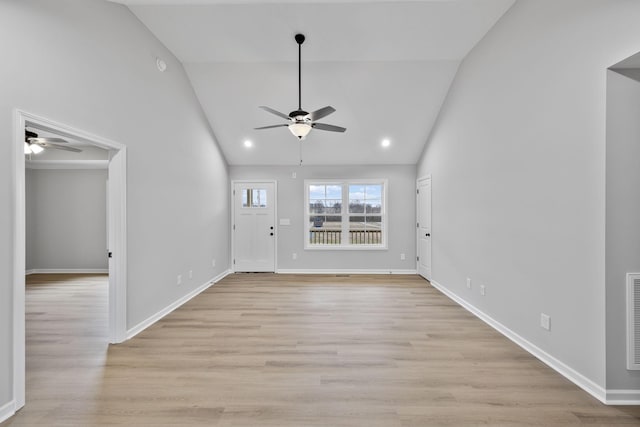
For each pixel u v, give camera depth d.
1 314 1.77
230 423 1.73
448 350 2.65
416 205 5.93
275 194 6.04
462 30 3.30
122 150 2.85
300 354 2.57
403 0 2.88
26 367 2.35
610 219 1.92
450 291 4.32
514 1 2.82
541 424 1.73
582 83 2.08
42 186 6.06
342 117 4.88
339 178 6.03
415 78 4.22
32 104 1.98
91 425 1.72
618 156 1.91
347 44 3.62
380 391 2.04
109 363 2.41
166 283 3.63
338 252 6.01
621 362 1.93
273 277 5.62
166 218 3.64
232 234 6.08
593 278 2.01
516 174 2.80
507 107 2.94
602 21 1.93
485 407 1.88
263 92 4.47
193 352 2.61
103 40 2.62
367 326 3.21
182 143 4.07
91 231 6.09
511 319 2.88
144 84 3.22
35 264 6.05
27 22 1.95
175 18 3.14
